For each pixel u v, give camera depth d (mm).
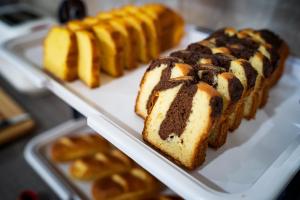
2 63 700
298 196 354
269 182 256
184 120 288
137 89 418
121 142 291
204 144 290
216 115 279
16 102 725
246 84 329
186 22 562
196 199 247
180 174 264
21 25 760
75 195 504
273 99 407
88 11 758
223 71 313
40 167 542
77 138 586
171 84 296
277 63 388
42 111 705
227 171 298
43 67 470
